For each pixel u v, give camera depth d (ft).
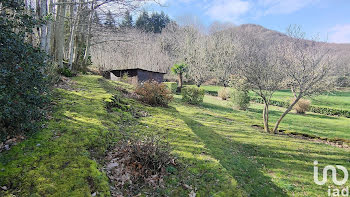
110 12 34.32
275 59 28.89
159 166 10.88
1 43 8.61
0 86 7.74
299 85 26.27
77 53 46.16
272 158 18.75
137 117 21.58
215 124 29.17
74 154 9.91
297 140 25.96
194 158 13.52
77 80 32.01
